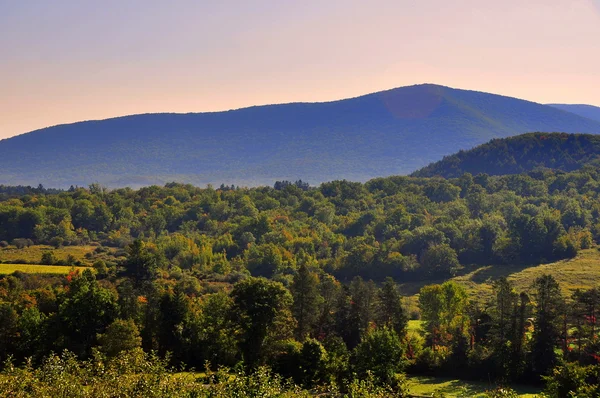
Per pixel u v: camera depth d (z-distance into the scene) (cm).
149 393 4806
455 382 8438
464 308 10631
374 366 7656
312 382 7344
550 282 8756
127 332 8194
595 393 6031
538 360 8444
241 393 5147
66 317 8794
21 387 4666
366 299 9950
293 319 9119
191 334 8938
